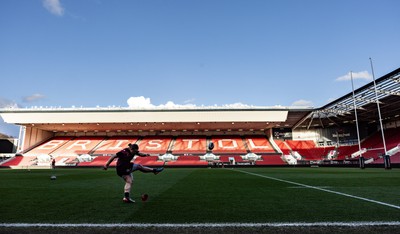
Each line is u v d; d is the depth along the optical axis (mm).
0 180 11789
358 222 3463
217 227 3260
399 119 41438
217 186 8453
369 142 42656
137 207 4656
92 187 8352
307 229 3244
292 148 46938
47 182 10500
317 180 10922
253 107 42562
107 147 47625
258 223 3436
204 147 47625
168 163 40688
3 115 43219
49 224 3451
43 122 43875
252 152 45281
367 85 27406
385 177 12695
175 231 3221
